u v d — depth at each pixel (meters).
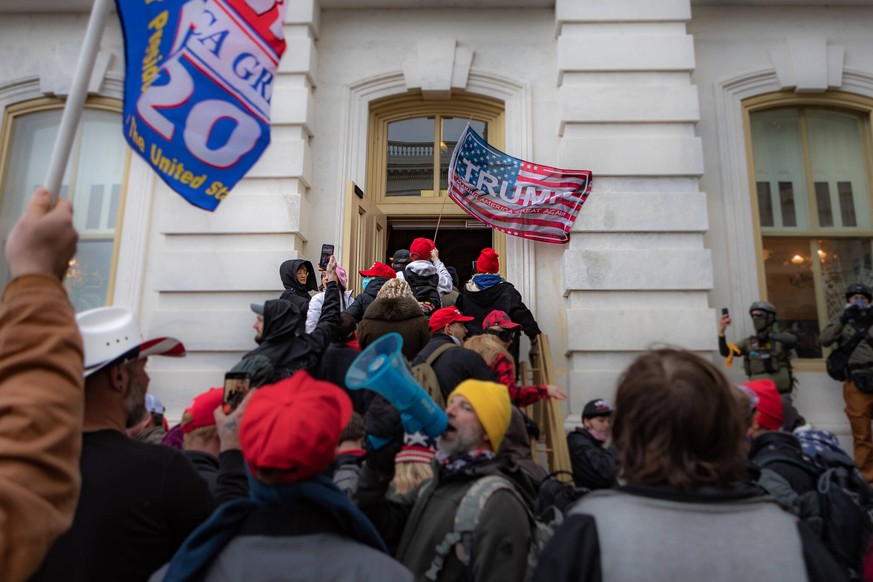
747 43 7.98
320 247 7.54
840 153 7.92
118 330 2.17
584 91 7.44
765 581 1.52
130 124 2.59
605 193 7.20
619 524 1.58
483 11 8.16
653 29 7.62
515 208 7.27
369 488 2.35
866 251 7.66
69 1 8.18
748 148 7.75
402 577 1.75
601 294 6.98
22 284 1.37
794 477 3.01
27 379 1.29
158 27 2.73
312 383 1.90
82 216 7.92
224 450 2.58
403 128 8.27
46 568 1.81
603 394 6.70
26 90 8.24
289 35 7.85
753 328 7.20
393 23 8.17
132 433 3.55
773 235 7.70
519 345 6.80
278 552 1.74
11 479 1.19
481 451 2.49
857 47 7.95
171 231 7.29
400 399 2.21
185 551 1.79
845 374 6.51
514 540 2.24
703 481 1.64
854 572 2.64
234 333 7.02
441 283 6.45
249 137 2.97
